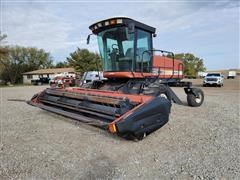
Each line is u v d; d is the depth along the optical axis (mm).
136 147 4125
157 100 4062
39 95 6617
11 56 55406
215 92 16141
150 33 6844
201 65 60562
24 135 4922
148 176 3033
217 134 4914
